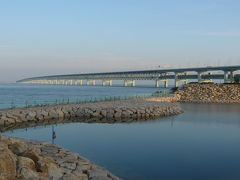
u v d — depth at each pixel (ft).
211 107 204.23
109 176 46.21
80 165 49.16
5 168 33.96
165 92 309.22
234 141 80.59
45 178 36.14
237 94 282.36
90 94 425.69
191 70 479.41
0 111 121.08
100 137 84.53
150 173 52.44
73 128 100.58
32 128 100.27
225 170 54.75
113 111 136.05
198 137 85.92
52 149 58.95
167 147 72.33
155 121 122.42
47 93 452.76
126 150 68.80
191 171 53.93
